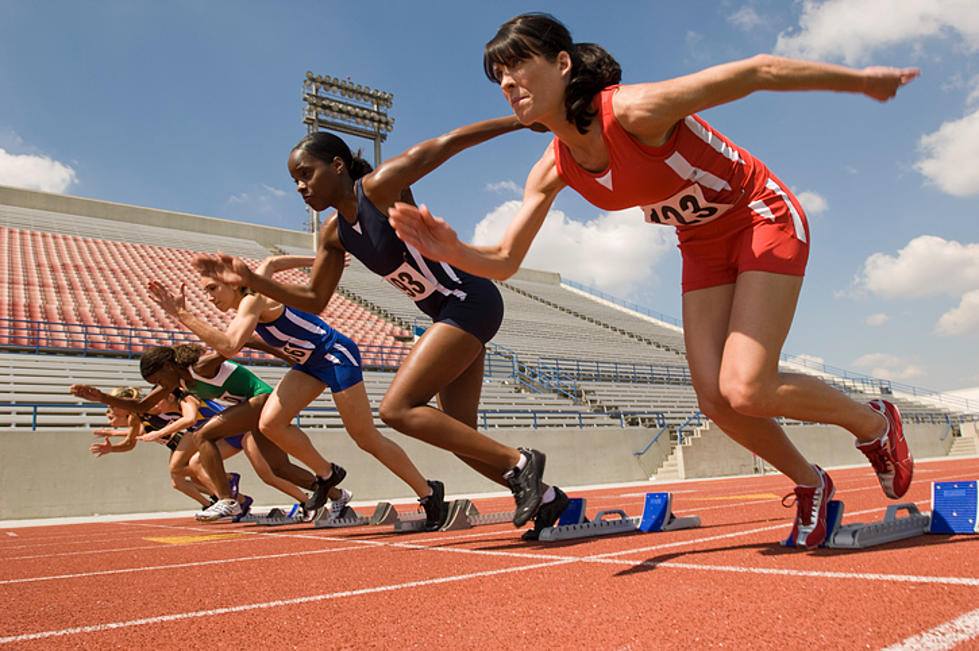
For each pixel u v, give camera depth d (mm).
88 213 25750
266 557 3092
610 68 1934
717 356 2293
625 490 10203
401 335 19141
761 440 2289
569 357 20484
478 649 1332
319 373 4352
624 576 2010
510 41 1917
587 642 1337
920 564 1923
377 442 4227
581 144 2027
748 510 4559
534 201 2254
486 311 3107
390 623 1584
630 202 2164
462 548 3055
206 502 7137
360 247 3035
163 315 15812
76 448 8898
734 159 2090
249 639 1499
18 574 2850
